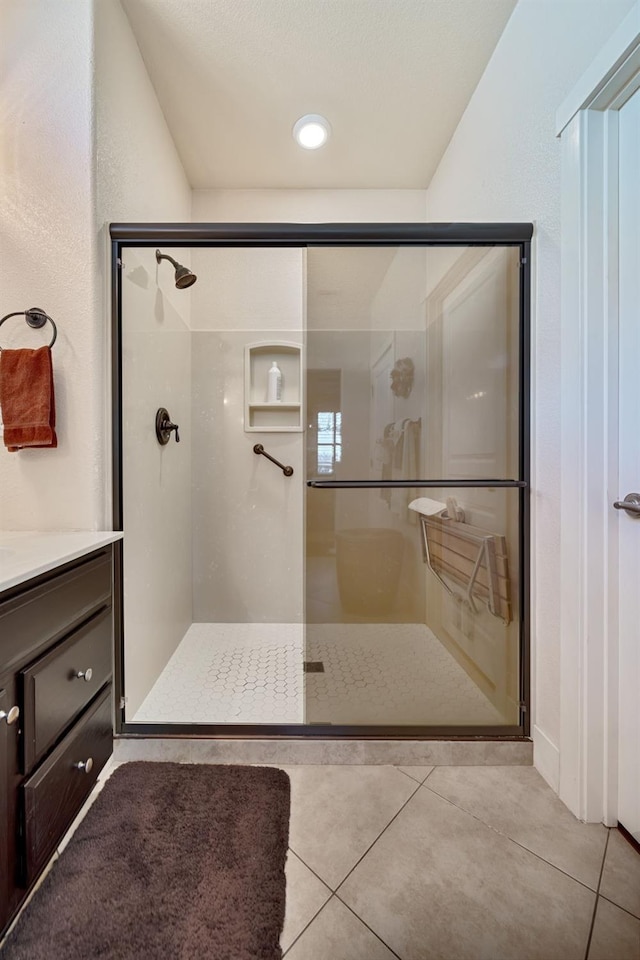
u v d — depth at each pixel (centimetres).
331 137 191
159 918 81
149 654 160
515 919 82
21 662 78
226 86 164
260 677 168
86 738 99
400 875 90
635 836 98
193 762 126
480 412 152
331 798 112
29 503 124
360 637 182
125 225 128
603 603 104
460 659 162
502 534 141
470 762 126
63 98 121
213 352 225
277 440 229
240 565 229
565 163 108
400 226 132
